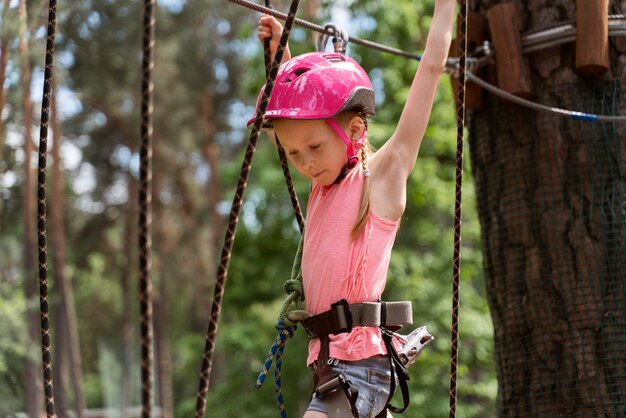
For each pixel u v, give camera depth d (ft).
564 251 14.78
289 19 7.75
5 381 44.29
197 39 103.24
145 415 6.09
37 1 36.06
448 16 10.37
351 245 9.91
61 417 73.61
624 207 14.66
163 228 111.45
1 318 45.06
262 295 67.36
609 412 14.08
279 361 10.14
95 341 122.72
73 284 123.03
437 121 54.95
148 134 6.41
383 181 10.18
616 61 15.06
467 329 55.01
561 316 14.66
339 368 9.66
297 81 9.95
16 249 58.65
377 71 60.08
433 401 53.83
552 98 15.15
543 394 14.66
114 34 87.66
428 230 58.23
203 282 118.62
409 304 10.10
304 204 63.87
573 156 14.93
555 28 15.01
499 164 15.70
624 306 14.38
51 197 79.87
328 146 9.96
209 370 7.15
